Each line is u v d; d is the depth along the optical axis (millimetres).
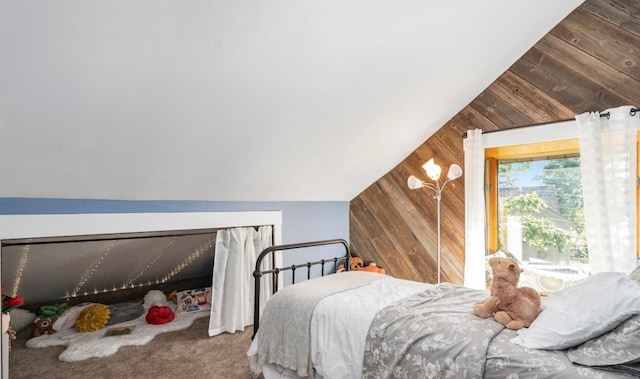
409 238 3396
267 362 1956
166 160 2088
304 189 3209
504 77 2764
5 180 1767
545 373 1190
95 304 3105
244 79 1737
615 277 1391
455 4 1800
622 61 2246
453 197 3082
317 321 1808
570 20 2447
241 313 2898
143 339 2689
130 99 1581
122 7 1221
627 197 2137
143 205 2424
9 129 1496
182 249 3490
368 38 1798
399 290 2090
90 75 1400
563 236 2625
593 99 2344
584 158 2303
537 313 1522
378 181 3654
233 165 2410
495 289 1637
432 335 1484
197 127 1920
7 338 1941
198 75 1606
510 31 2275
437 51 2139
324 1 1498
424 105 2699
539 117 2580
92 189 2098
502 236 2949
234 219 2900
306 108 2146
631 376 1106
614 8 2285
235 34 1489
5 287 2814
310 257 3512
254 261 3062
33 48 1227
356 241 3846
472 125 2949
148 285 3783
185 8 1309
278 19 1502
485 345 1358
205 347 2578
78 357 2385
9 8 1093
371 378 1577
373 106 2424
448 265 3104
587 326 1237
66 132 1625
